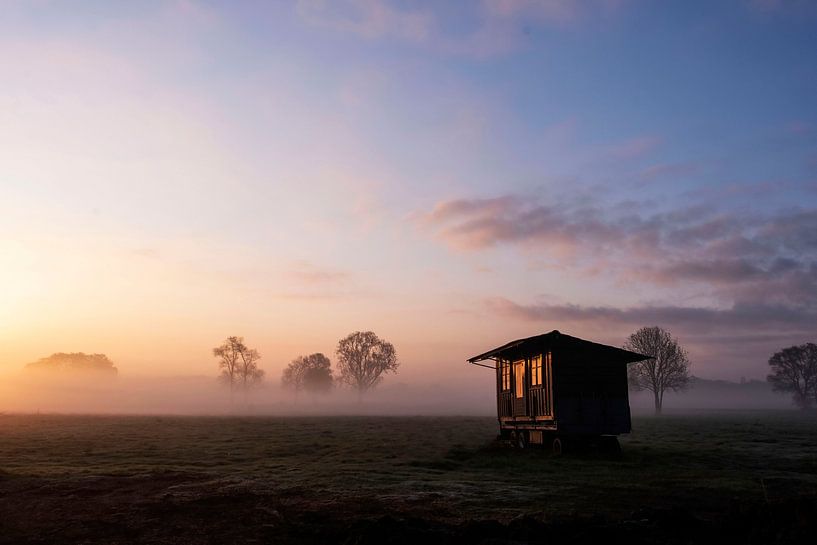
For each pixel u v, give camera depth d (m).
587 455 26.92
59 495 16.22
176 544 11.03
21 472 21.22
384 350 150.25
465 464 24.67
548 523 11.85
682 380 108.44
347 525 12.23
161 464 24.69
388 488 17.48
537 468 22.81
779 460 25.61
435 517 13.24
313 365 179.88
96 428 52.50
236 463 25.31
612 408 27.64
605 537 10.59
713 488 17.47
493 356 33.62
